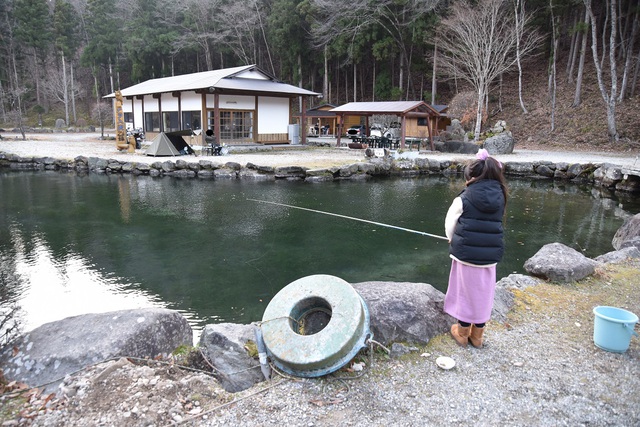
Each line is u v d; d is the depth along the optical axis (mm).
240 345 2582
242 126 21391
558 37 24969
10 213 9016
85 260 6195
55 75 41406
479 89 20781
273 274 5699
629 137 19781
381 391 2229
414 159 15742
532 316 3137
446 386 2271
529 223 8477
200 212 9172
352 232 7699
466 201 2461
